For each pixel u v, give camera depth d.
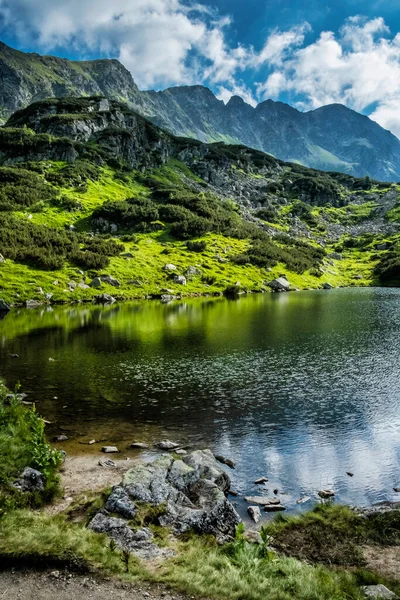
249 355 46.41
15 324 66.25
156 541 14.19
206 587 11.49
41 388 34.94
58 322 68.38
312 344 51.81
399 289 132.88
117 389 34.91
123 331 60.66
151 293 106.62
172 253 135.25
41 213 143.88
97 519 15.02
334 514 17.55
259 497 19.00
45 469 19.16
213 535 15.24
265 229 193.38
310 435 26.22
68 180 172.38
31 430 22.20
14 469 18.47
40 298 90.94
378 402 32.03
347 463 22.61
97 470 21.08
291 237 192.88
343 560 14.66
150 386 35.78
